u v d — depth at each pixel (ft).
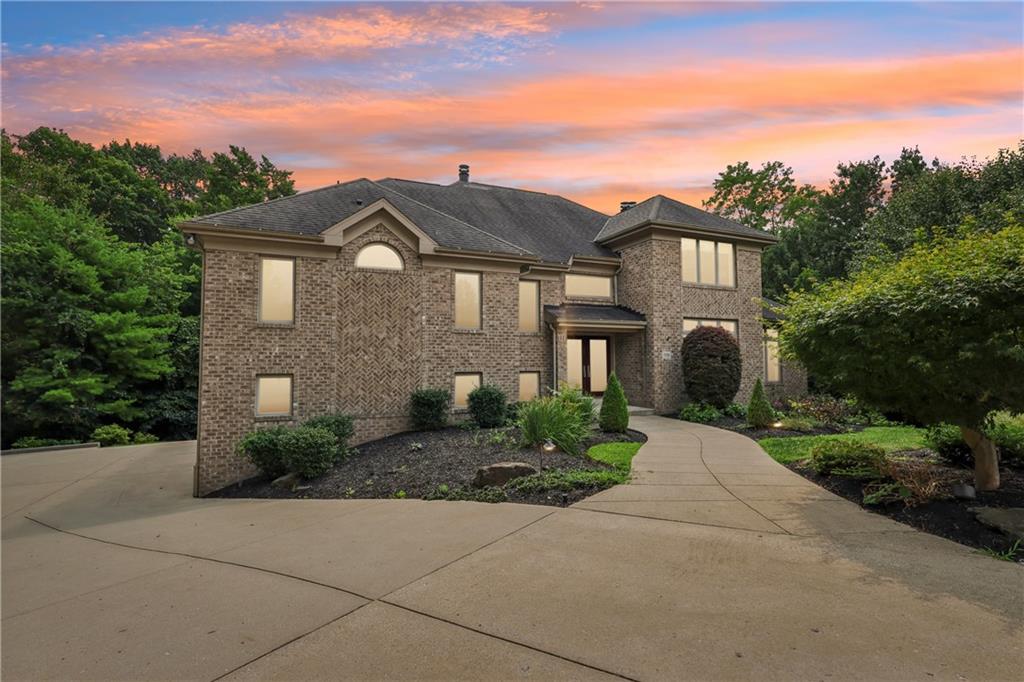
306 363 41.98
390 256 46.29
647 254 60.85
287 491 32.55
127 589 16.20
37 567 19.77
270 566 17.49
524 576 15.31
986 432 26.61
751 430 45.21
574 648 11.12
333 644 11.74
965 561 15.84
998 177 62.85
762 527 19.49
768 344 67.10
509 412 48.62
